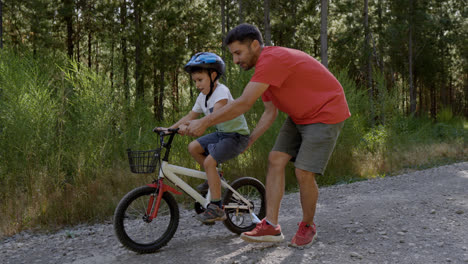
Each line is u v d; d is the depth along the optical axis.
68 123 6.59
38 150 5.67
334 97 2.99
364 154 9.11
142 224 3.49
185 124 2.93
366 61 16.28
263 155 7.05
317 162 2.98
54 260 3.34
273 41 21.44
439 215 4.10
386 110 10.72
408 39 25.42
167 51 16.53
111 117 6.85
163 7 16.77
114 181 5.84
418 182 6.38
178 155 6.57
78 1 18.28
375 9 21.66
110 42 8.29
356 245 3.24
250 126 7.09
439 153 10.83
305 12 19.41
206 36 21.41
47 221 4.93
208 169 3.32
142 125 7.66
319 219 4.19
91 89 6.86
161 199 3.43
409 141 10.91
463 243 3.19
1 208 4.99
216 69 3.35
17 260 3.44
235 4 24.73
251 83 2.83
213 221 3.34
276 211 3.12
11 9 17.30
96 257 3.30
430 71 28.88
